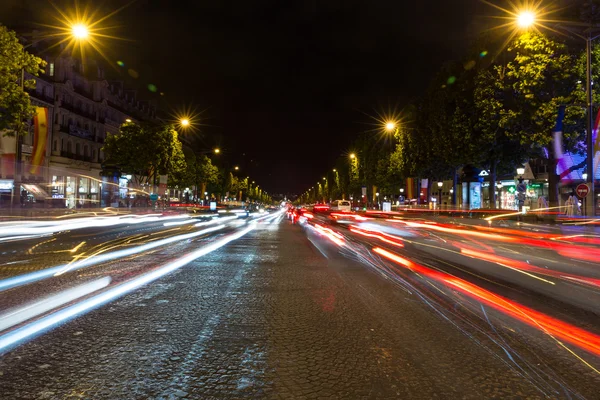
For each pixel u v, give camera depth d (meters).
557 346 4.18
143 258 10.02
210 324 4.81
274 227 22.66
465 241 15.67
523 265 9.66
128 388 3.17
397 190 59.88
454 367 3.63
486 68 29.56
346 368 3.59
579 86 25.19
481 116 29.97
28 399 2.99
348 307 5.64
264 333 4.51
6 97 18.19
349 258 10.49
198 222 27.67
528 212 30.73
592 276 8.24
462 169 41.44
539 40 25.28
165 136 48.50
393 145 55.72
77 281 7.14
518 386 3.28
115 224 24.39
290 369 3.56
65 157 48.44
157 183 49.81
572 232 20.55
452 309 5.58
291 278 7.71
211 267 8.87
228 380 3.33
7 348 3.95
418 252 11.98
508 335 4.51
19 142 24.69
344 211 54.03
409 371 3.54
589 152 22.34
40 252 10.98
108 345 4.07
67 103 49.34
